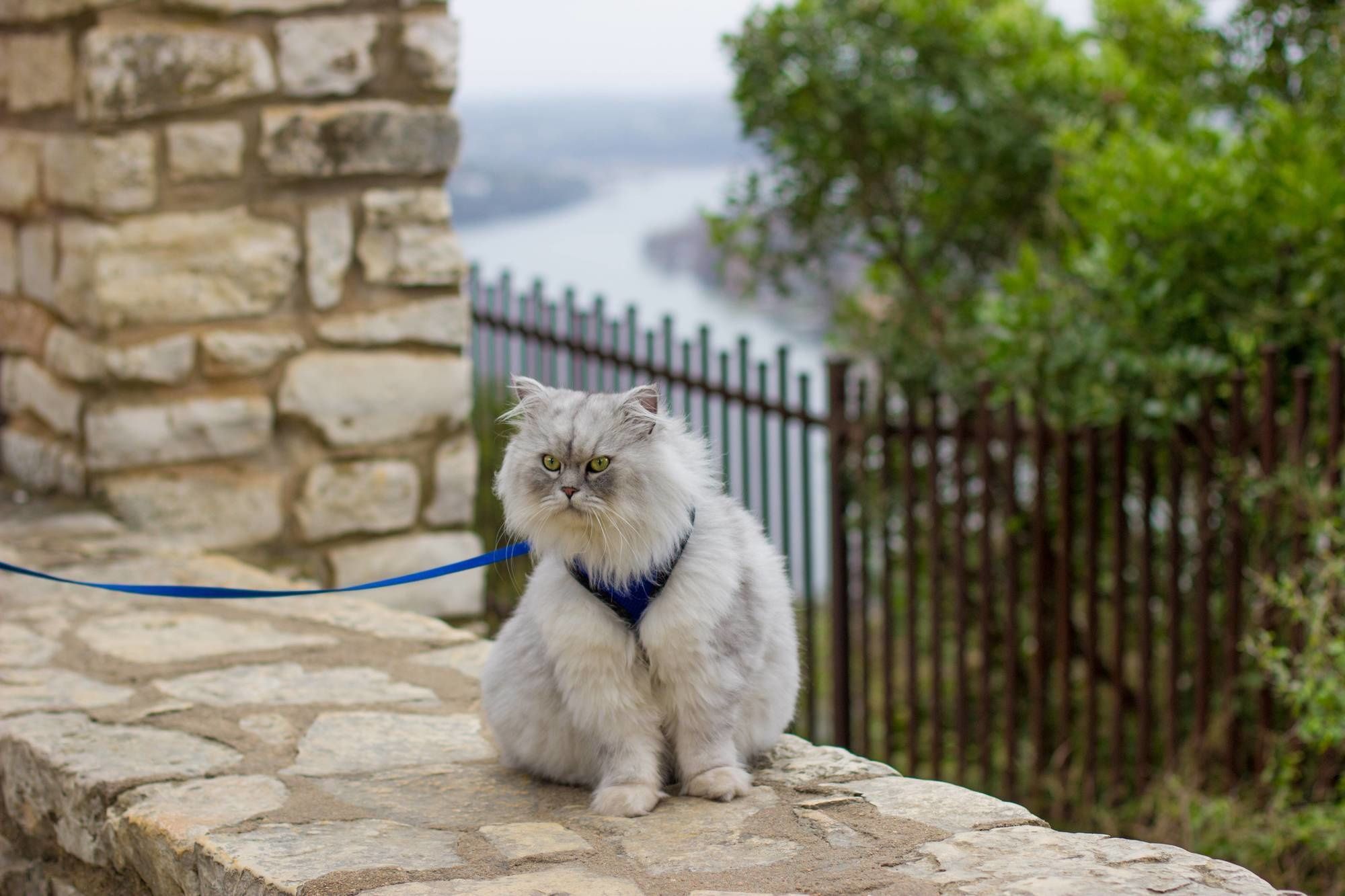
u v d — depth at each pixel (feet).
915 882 8.75
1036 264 23.59
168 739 12.13
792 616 11.34
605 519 9.59
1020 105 28.58
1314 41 26.30
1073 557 22.30
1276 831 17.70
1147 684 19.85
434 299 21.26
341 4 20.13
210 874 9.66
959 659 20.75
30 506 20.57
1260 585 18.63
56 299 20.52
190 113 19.40
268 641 15.11
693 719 10.25
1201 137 25.03
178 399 19.76
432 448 21.52
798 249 30.76
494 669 11.00
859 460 21.25
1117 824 20.12
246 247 19.93
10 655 14.55
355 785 11.03
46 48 20.13
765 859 9.24
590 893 8.77
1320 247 20.67
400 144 20.67
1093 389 21.85
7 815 12.57
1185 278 22.31
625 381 26.35
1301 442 17.84
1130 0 28.63
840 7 28.58
